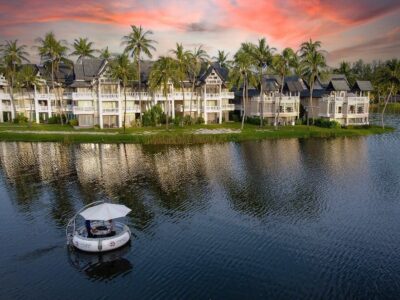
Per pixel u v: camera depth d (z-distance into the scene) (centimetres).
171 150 7038
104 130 8962
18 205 3988
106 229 3072
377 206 3906
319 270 2636
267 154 6669
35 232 3281
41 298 2353
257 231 3291
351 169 5525
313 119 10375
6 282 2523
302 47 9962
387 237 3153
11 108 10894
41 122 10706
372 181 4869
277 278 2539
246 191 4441
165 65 8650
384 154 6656
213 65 10644
